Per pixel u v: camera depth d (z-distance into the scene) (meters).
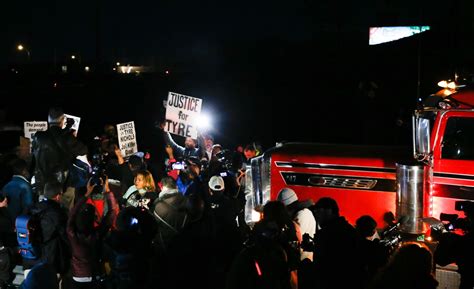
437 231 7.55
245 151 11.30
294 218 7.05
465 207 5.98
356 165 8.74
